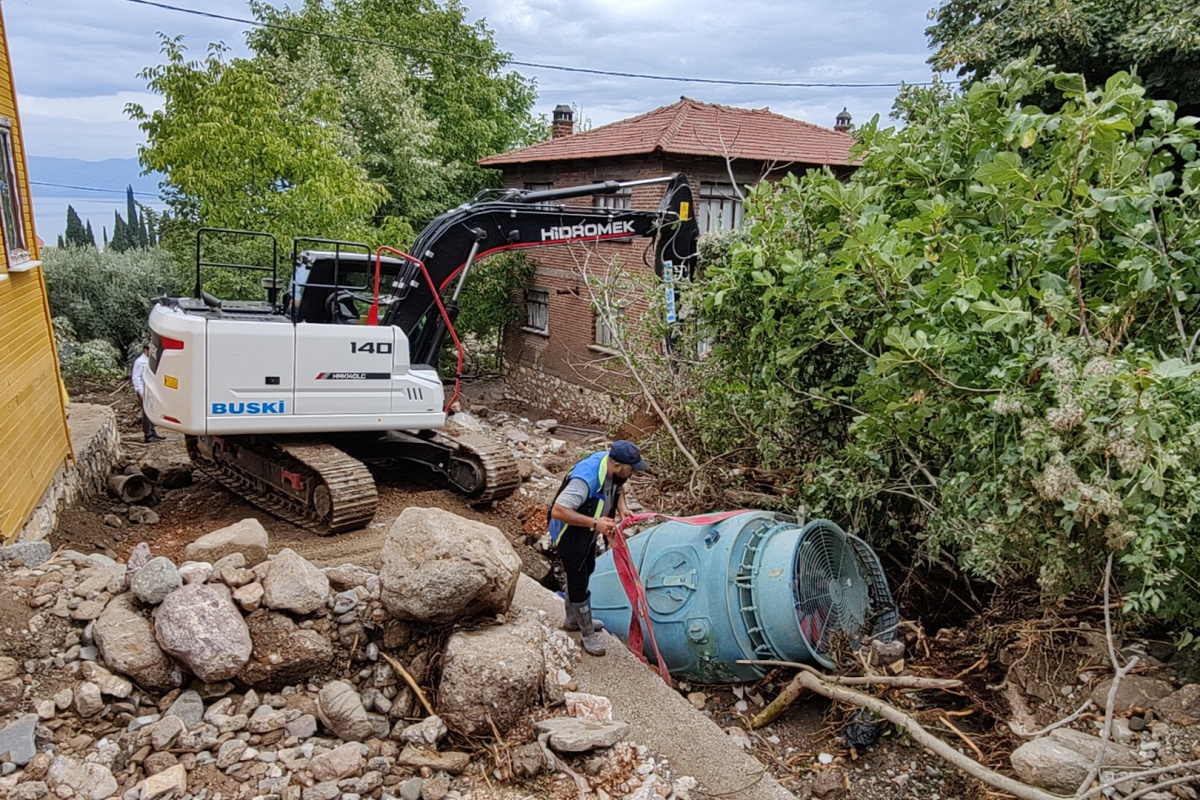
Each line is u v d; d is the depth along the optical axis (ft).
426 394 28.58
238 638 15.06
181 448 38.14
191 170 51.08
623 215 35.14
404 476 33.45
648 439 31.07
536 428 53.78
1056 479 14.15
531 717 15.65
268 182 54.13
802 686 18.40
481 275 66.33
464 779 14.37
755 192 26.17
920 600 23.75
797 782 17.15
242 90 52.13
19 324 23.00
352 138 65.82
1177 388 13.79
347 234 54.65
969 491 18.58
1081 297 17.49
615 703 17.10
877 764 17.70
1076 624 18.61
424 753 14.62
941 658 19.84
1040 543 16.26
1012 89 20.54
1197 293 17.87
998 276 19.01
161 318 25.77
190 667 14.79
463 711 14.96
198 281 28.63
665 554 21.35
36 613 15.61
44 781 12.96
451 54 76.13
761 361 24.66
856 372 22.76
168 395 25.32
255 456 29.19
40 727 13.73
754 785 14.97
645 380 31.94
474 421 46.14
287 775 13.76
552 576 27.12
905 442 20.45
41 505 23.12
